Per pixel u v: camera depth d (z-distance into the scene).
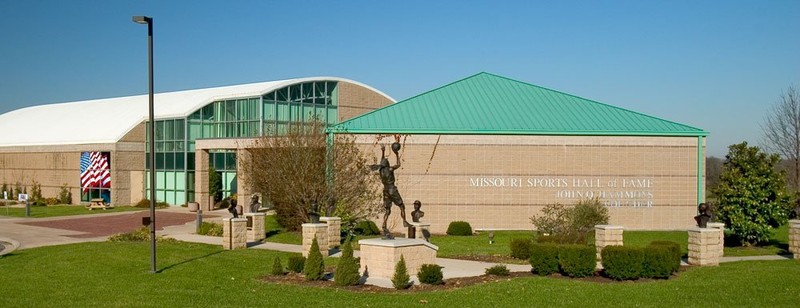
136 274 19.41
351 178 33.12
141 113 57.78
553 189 35.28
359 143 34.81
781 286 16.86
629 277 18.03
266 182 34.00
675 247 19.08
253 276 19.08
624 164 35.59
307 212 32.78
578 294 16.02
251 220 30.53
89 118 62.78
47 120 68.31
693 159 36.00
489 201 35.09
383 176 21.22
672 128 36.16
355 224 33.22
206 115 54.25
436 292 16.52
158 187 55.84
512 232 34.12
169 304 15.16
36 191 60.34
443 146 35.09
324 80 56.91
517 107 38.00
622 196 35.53
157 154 55.69
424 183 35.00
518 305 14.85
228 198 50.59
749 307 14.59
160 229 36.62
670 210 35.78
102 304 15.19
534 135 35.34
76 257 22.81
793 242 23.44
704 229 21.20
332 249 27.00
